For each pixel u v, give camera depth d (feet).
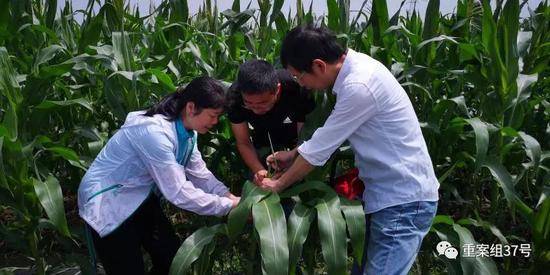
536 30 10.43
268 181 7.77
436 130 9.32
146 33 14.48
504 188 8.77
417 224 7.14
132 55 10.45
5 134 7.83
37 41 11.74
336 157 9.33
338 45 6.79
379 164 7.07
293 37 6.81
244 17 12.27
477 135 8.57
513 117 9.78
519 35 10.09
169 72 12.32
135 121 7.49
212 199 7.62
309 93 8.82
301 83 7.08
